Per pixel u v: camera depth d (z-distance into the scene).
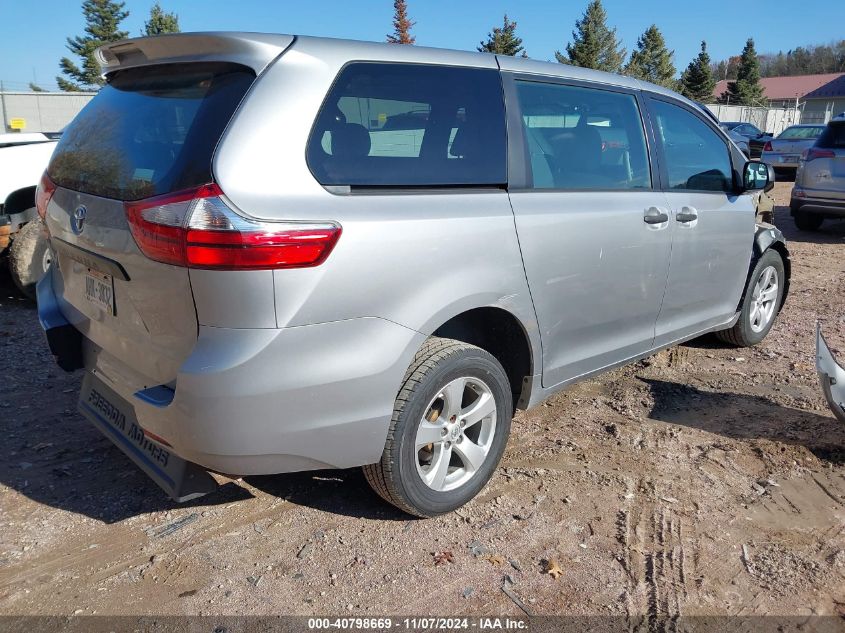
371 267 2.54
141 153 2.62
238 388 2.35
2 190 5.91
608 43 58.94
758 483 3.39
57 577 2.67
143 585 2.63
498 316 3.16
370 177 2.65
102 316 2.85
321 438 2.55
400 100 2.81
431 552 2.84
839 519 3.11
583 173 3.55
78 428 3.87
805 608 2.55
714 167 4.51
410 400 2.75
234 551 2.84
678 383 4.64
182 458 2.57
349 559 2.79
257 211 2.32
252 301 2.33
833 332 5.86
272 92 2.46
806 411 4.21
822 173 10.64
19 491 3.23
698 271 4.28
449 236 2.78
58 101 23.73
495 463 3.22
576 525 3.04
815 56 99.69
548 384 3.43
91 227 2.71
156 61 2.86
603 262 3.50
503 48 51.47
